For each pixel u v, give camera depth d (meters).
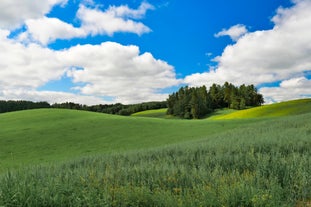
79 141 30.72
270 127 22.19
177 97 127.50
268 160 7.43
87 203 4.49
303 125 19.61
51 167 9.93
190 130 36.81
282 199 4.83
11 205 4.50
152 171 7.21
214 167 7.72
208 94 124.62
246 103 119.44
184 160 9.76
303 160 6.68
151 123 44.81
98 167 9.45
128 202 4.80
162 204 4.78
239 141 12.58
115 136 33.25
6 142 30.30
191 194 5.07
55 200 4.68
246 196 4.58
